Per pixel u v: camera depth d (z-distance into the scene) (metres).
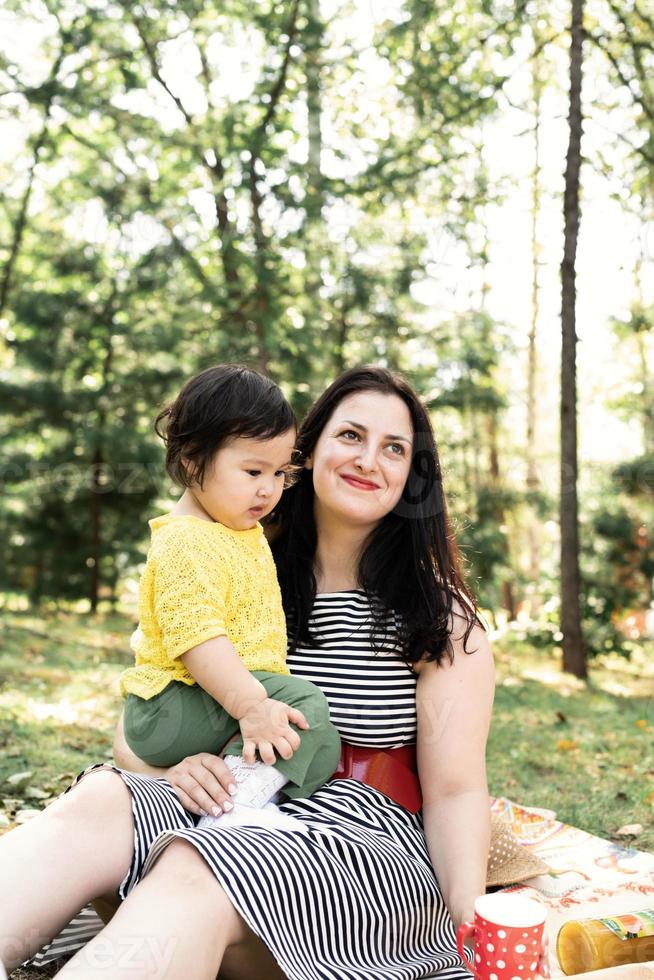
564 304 8.00
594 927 2.10
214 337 9.32
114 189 9.37
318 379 9.16
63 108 9.34
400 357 9.38
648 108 7.96
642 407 10.87
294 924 1.71
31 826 1.77
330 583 2.33
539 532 14.42
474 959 1.72
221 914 1.63
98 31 9.07
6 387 10.79
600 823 3.76
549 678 7.96
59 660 7.25
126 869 1.80
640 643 10.23
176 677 2.03
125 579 12.55
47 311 10.74
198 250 9.45
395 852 1.95
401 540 2.24
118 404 10.91
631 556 9.74
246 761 1.92
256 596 2.12
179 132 9.05
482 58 8.20
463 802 2.07
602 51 8.12
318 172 8.79
